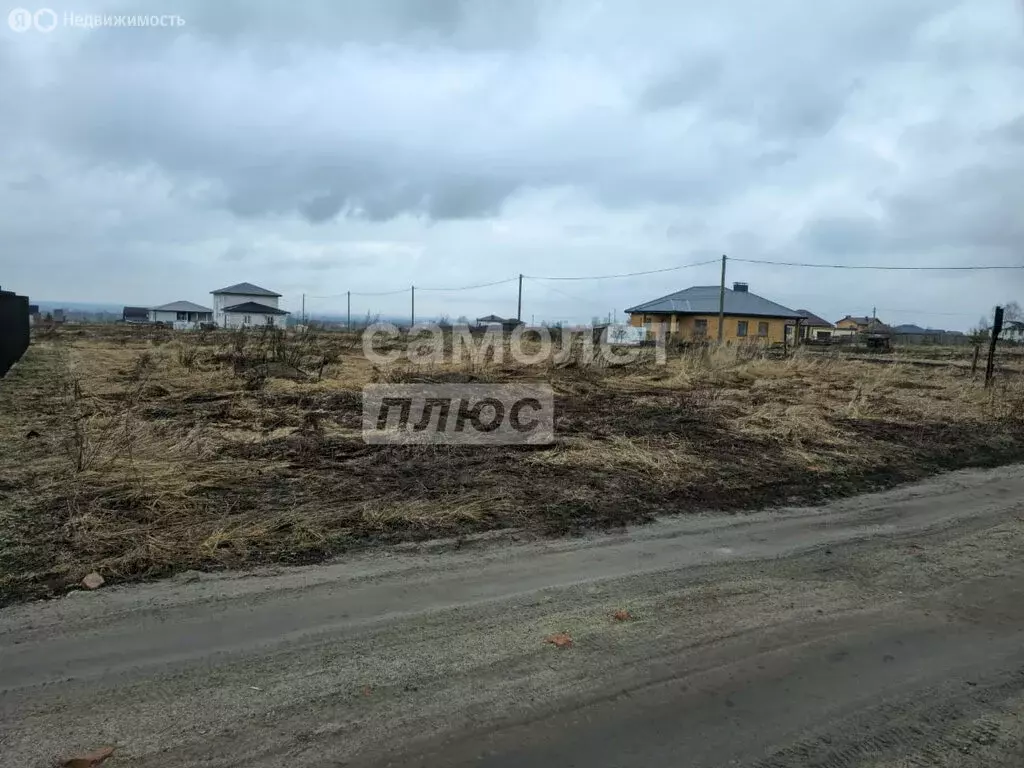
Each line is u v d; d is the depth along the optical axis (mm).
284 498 5125
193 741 2252
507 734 2340
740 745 2299
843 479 6492
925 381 16516
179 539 4164
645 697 2598
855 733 2387
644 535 4684
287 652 2885
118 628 3062
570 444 7441
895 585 3846
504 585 3715
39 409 9141
